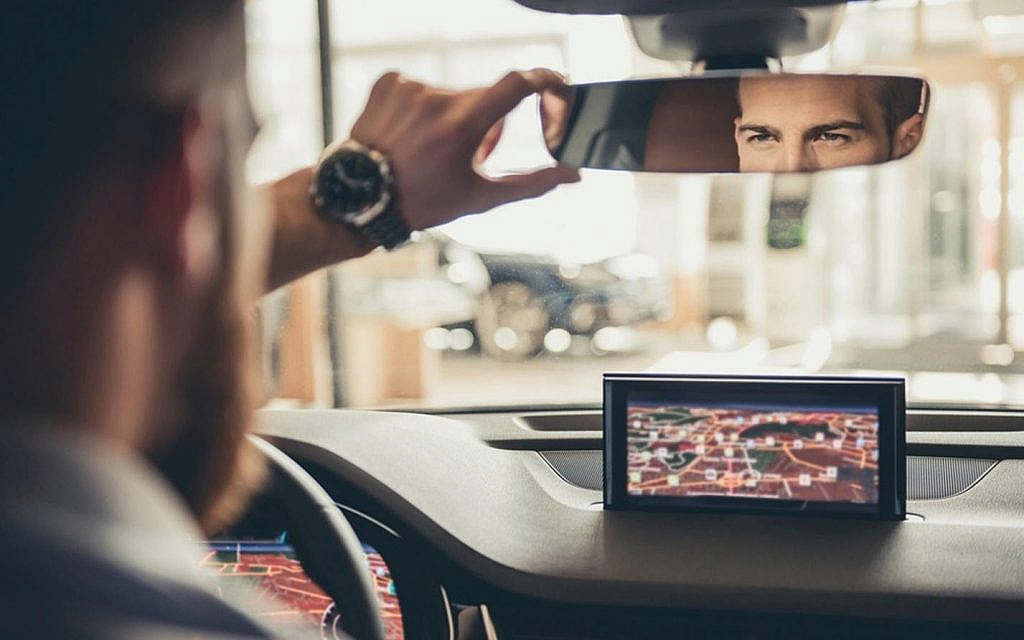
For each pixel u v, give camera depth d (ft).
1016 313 25.85
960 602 4.22
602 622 4.60
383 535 4.77
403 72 2.55
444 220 2.56
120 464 1.06
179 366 1.19
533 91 2.56
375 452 5.02
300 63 8.91
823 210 28.14
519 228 24.25
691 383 4.85
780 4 3.48
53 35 1.01
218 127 1.14
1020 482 4.99
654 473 4.87
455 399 6.41
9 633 0.93
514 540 4.77
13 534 0.95
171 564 1.05
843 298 28.07
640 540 4.71
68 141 1.02
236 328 1.23
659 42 3.68
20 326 1.03
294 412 5.61
